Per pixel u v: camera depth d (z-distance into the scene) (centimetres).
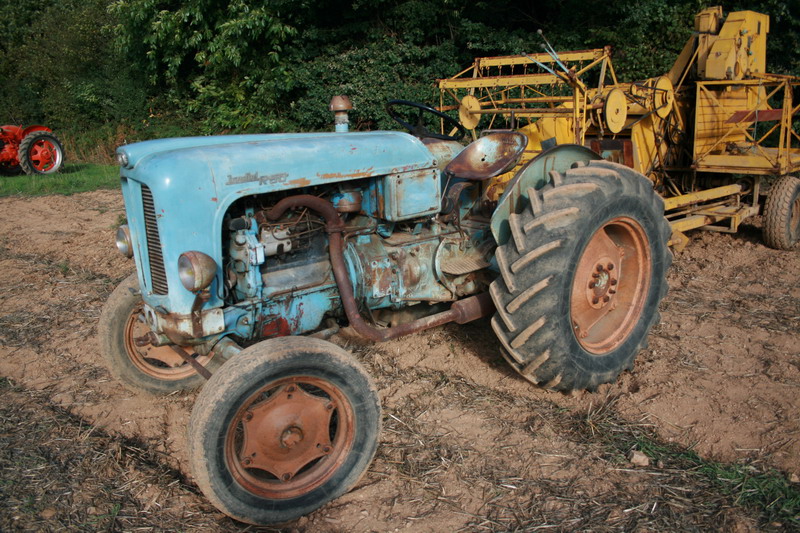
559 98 567
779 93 1005
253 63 1386
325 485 269
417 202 333
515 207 344
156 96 1708
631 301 373
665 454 295
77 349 441
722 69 586
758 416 318
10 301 540
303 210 302
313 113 1350
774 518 247
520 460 296
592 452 299
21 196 1110
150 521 261
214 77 1476
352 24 1297
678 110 623
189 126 1580
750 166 582
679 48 1073
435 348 420
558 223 315
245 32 1343
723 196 648
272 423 258
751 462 284
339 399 271
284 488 263
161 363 403
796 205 617
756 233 673
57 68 1866
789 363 373
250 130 1425
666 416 326
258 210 294
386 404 351
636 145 570
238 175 275
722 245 635
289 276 306
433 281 357
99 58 1838
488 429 323
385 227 344
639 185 354
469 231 374
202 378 384
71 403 365
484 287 379
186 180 264
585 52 583
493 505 265
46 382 392
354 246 329
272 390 286
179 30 1441
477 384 372
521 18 1286
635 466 287
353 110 1288
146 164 270
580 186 326
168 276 269
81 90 1775
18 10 2264
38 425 338
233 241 287
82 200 1070
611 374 354
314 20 1360
